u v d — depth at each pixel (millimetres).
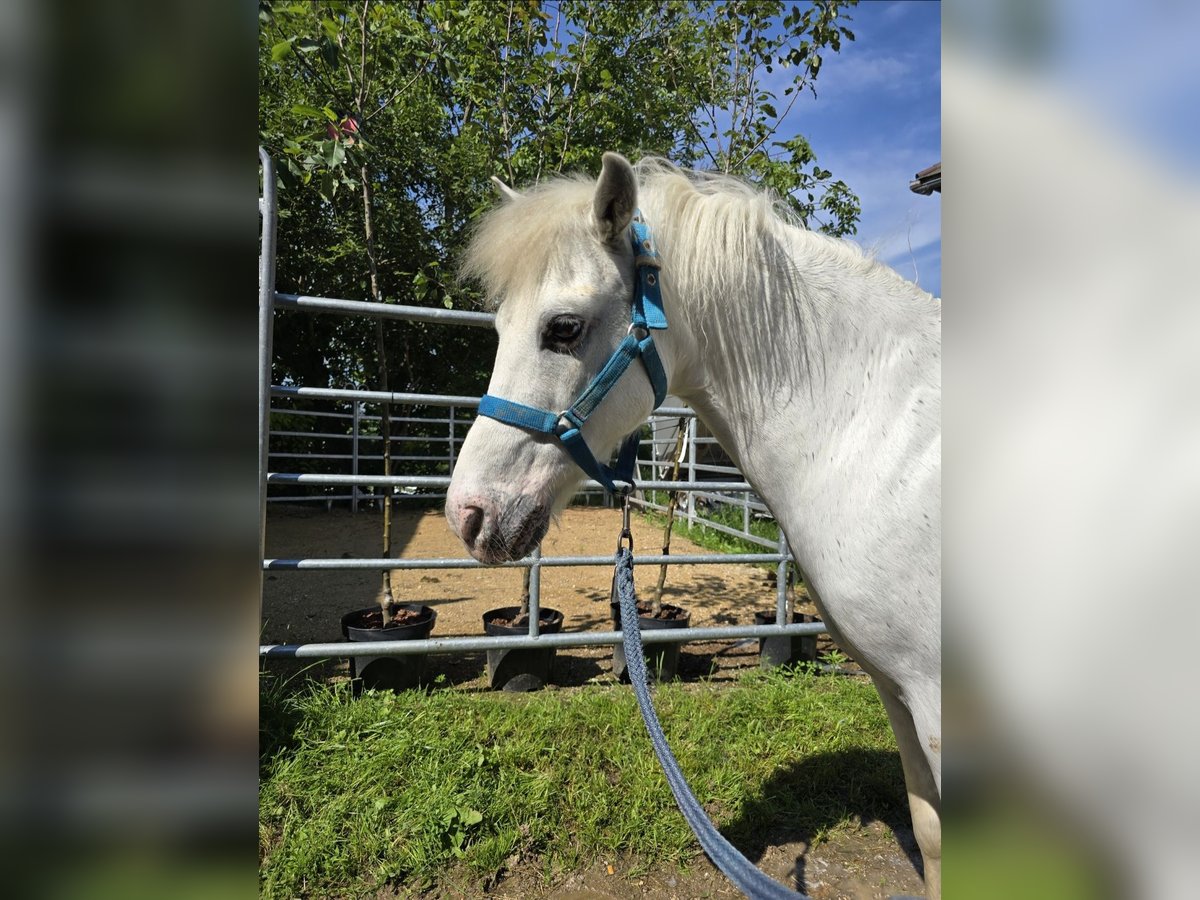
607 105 3922
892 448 1160
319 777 1969
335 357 9516
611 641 2748
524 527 1269
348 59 2955
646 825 1868
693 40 3889
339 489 9359
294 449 9289
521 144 4016
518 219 1319
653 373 1292
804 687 2822
